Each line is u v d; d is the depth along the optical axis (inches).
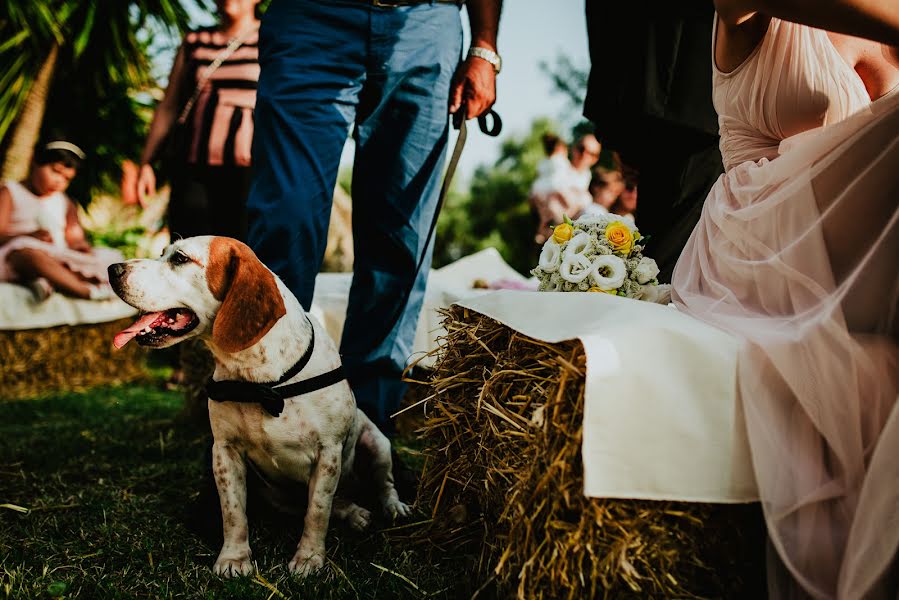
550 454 58.0
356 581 70.2
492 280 189.9
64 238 208.4
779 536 53.0
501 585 62.1
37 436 132.6
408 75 100.3
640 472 53.8
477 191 617.0
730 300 65.3
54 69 234.2
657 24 96.7
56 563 73.5
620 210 188.4
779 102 68.2
